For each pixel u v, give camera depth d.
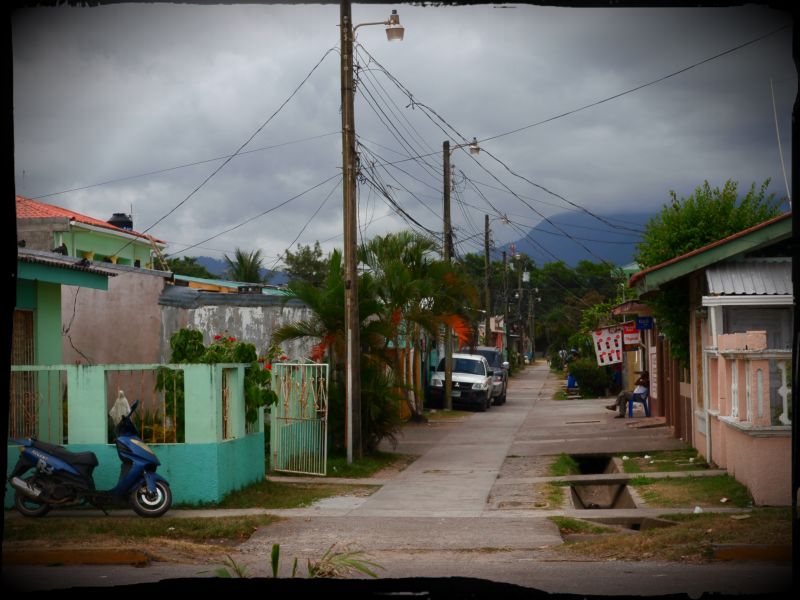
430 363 39.91
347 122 18.33
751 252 15.48
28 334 14.02
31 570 8.21
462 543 9.88
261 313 21.27
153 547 9.31
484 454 19.78
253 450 14.10
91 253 26.66
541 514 11.86
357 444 18.00
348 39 18.20
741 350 12.60
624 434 22.36
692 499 12.33
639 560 8.58
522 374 74.62
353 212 18.33
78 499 10.97
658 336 25.66
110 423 12.90
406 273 22.50
